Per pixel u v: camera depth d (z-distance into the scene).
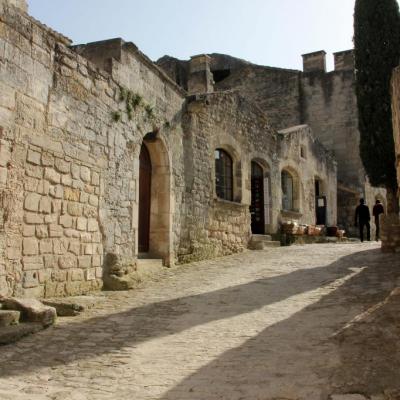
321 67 24.73
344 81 23.77
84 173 8.24
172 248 11.09
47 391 3.98
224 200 13.41
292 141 18.50
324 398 3.57
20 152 6.80
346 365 4.20
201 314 6.63
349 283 7.98
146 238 11.04
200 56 19.27
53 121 7.53
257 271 10.07
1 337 5.25
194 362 4.65
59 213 7.56
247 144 15.23
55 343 5.38
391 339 4.74
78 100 8.18
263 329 5.65
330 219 21.84
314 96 24.30
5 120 6.55
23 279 6.73
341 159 23.55
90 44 9.74
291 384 3.90
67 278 7.67
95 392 3.98
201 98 12.28
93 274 8.34
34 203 7.04
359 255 11.27
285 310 6.52
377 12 12.02
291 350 4.79
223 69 27.50
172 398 3.80
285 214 17.44
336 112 23.78
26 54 7.02
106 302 7.50
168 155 11.23
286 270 9.94
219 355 4.81
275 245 15.65
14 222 6.62
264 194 16.55
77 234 7.98
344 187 23.16
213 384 4.05
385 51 11.88
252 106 15.84
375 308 6.00
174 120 11.66
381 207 16.72
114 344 5.35
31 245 6.93
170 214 11.09
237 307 6.91
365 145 12.03
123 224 9.38
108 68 9.23
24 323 5.81
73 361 4.78
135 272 9.42
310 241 18.14
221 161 14.34
